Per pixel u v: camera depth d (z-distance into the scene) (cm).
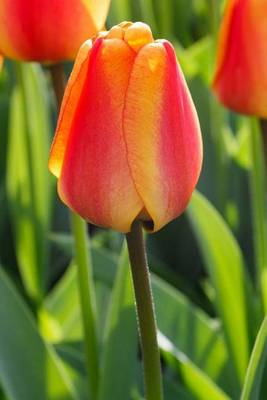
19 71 88
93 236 112
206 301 98
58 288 100
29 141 90
